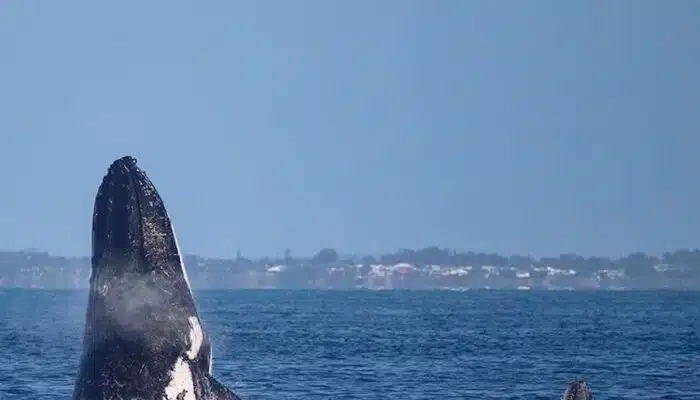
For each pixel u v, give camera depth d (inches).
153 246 1612.9
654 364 6550.2
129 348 1585.9
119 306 1593.3
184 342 1601.9
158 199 1631.4
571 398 2005.4
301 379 5413.4
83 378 1598.2
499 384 5319.9
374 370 5969.5
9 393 4490.7
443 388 5103.3
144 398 1581.0
